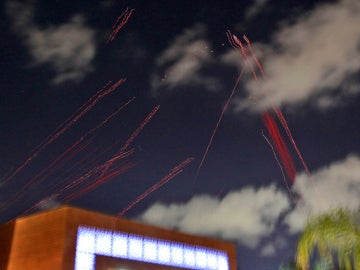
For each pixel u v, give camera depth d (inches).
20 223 772.6
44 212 749.9
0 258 772.0
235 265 962.7
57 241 711.7
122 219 792.3
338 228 709.3
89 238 735.7
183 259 864.3
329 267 727.7
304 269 746.8
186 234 891.4
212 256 921.5
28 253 738.2
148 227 826.8
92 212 754.8
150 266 804.0
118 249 767.1
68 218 722.2
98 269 729.0
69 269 698.8
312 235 724.0
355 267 689.6
